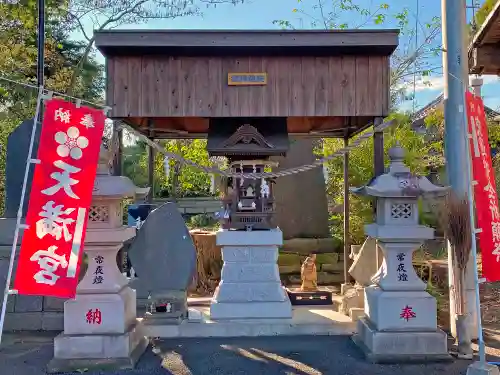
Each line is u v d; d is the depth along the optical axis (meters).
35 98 10.59
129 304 4.72
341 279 7.65
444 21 5.21
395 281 4.65
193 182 13.30
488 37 6.18
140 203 7.27
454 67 5.09
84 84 12.77
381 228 4.61
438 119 8.78
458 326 4.59
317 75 5.33
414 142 8.38
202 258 7.37
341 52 5.30
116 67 5.30
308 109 5.32
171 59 5.32
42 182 3.84
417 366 4.32
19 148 5.78
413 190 4.47
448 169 5.05
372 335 4.53
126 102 5.30
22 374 4.20
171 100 5.31
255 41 5.12
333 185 8.98
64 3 10.85
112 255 4.62
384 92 5.32
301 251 8.07
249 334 5.30
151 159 7.36
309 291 6.15
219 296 5.53
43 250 3.76
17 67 10.41
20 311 5.56
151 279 5.25
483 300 6.53
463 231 4.91
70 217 3.83
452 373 4.15
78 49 13.05
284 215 8.40
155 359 4.56
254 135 5.37
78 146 3.95
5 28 10.66
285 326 5.31
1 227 5.62
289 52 5.29
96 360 4.33
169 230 5.30
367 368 4.28
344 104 5.32
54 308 5.59
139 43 5.11
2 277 5.57
